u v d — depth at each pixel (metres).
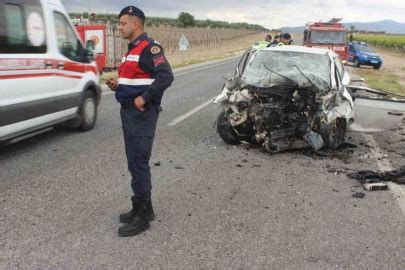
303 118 7.77
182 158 7.23
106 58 24.20
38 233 4.40
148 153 4.45
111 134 8.76
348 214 5.12
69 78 8.13
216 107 12.27
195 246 4.23
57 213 4.89
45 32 7.36
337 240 4.44
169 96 14.44
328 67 8.39
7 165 6.62
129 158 4.45
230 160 7.21
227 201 5.42
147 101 4.23
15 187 5.68
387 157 7.74
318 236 4.52
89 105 9.02
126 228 4.39
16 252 4.02
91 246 4.17
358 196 5.71
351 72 27.31
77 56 8.48
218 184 6.04
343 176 6.58
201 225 4.71
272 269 3.85
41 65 7.23
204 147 7.97
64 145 7.84
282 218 4.95
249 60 8.91
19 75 6.70
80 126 8.88
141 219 4.52
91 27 22.75
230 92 8.14
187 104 12.76
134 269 3.79
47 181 5.93
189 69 26.88
